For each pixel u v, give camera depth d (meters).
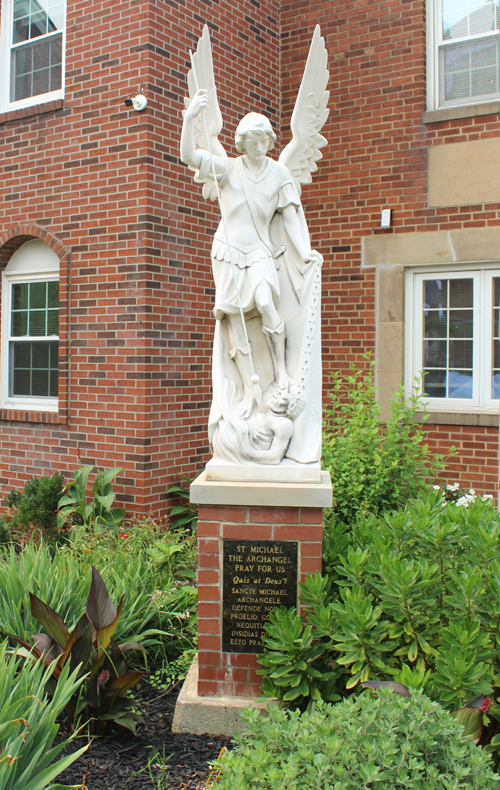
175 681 4.23
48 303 8.15
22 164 7.86
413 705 2.46
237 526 3.83
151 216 6.93
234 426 3.96
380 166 8.16
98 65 7.20
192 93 4.00
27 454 7.88
